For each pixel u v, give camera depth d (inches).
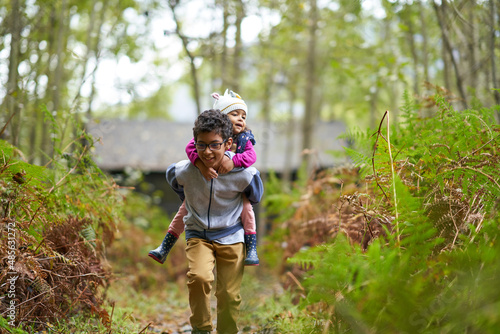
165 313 224.2
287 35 501.4
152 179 672.4
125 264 305.0
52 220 139.7
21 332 109.0
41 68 303.7
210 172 119.2
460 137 131.6
